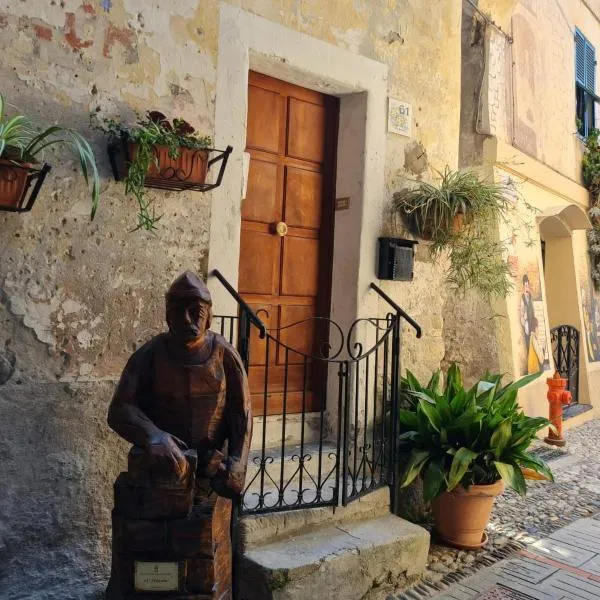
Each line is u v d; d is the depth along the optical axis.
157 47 3.21
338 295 4.29
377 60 4.28
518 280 6.83
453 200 4.24
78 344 2.99
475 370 6.54
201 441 2.42
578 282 8.82
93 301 3.04
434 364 4.69
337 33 4.05
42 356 2.90
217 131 3.44
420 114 4.56
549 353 7.55
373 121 4.26
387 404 4.30
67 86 2.94
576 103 9.30
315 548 3.18
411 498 4.11
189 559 2.28
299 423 4.15
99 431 3.05
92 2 3.00
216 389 2.42
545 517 4.49
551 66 8.27
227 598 2.46
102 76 3.04
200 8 3.37
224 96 3.46
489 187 4.48
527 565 3.69
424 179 4.59
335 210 4.34
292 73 3.92
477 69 6.61
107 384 3.08
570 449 6.57
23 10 2.81
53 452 2.93
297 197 4.20
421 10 4.57
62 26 2.92
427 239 4.52
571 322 8.73
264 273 4.04
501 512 4.55
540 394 7.11
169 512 2.27
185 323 2.32
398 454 3.91
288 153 4.14
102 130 3.03
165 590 2.26
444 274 4.77
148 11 3.18
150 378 2.41
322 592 3.06
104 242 3.06
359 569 3.20
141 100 3.16
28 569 2.86
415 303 4.55
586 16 9.61
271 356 4.09
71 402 2.97
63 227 2.94
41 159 2.87
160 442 2.24
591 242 9.41
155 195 3.22
